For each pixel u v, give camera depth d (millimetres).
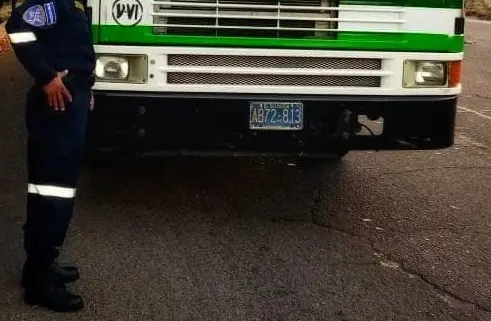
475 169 7262
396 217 5848
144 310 4211
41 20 3867
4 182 6355
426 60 5301
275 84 5145
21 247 5012
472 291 4582
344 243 5281
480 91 11711
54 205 4035
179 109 5109
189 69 5055
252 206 5977
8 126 8266
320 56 5145
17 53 3869
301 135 5230
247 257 4977
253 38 5070
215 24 5031
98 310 4199
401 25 5230
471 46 17719
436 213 5965
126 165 6879
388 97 5285
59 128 3992
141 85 5047
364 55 5195
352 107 5254
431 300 4449
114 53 5004
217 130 5188
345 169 7117
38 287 4164
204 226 5500
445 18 5289
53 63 3953
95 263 4805
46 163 3998
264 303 4340
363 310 4297
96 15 4953
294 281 4645
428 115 5402
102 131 5121
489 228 5664
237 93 5117
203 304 4305
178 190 6281
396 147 5418
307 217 5789
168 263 4840
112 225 5453
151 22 4988
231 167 6988
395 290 4566
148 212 5742
